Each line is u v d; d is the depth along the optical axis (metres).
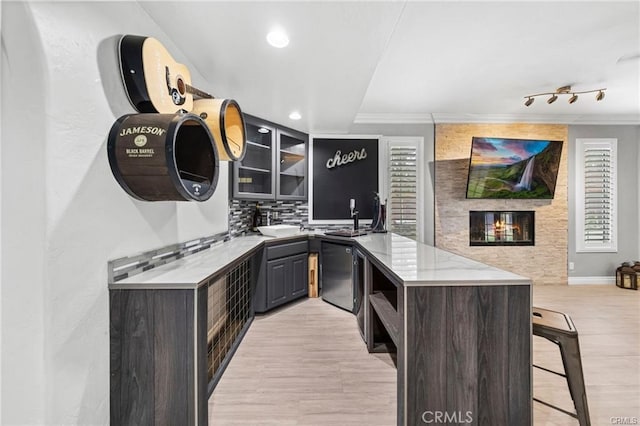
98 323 1.18
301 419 1.57
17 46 0.94
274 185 3.44
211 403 1.70
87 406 1.12
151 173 1.23
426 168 4.20
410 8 1.88
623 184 4.34
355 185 4.06
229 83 2.35
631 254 4.33
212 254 2.10
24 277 0.95
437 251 2.08
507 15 1.96
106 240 1.23
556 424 1.54
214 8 1.46
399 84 3.10
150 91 1.35
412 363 1.24
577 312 3.18
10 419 0.95
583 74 2.89
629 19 2.00
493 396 1.23
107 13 1.25
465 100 3.57
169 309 1.26
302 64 2.04
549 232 4.27
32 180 0.96
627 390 1.82
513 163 4.07
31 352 0.95
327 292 3.38
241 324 2.60
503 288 1.24
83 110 1.12
